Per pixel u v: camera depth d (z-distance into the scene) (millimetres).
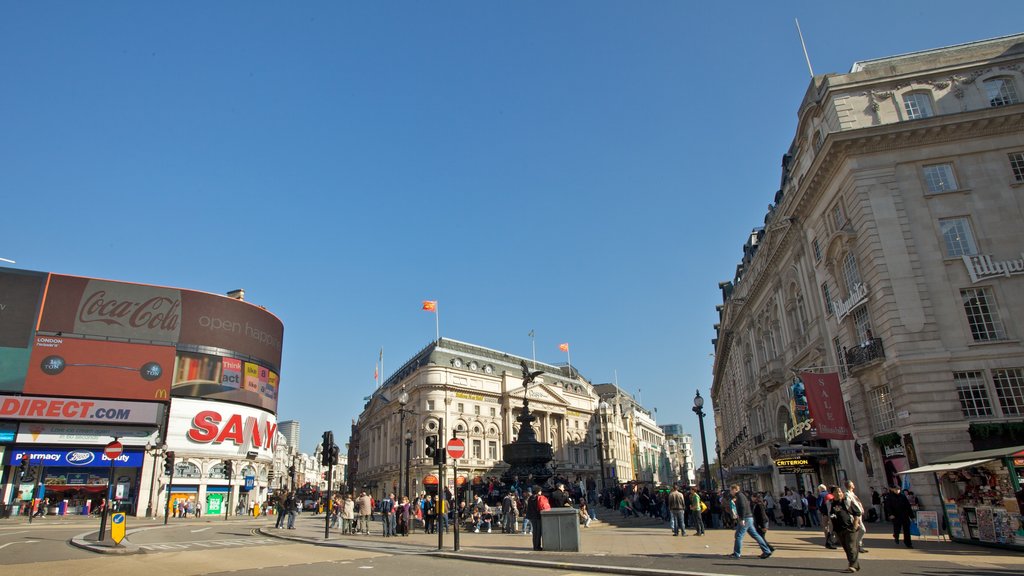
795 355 37000
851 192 27156
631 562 14445
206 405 66688
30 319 60438
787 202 35594
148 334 65188
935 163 26641
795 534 22094
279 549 20562
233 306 71875
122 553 18734
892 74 28094
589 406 110875
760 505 16438
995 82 27312
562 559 15414
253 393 71875
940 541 17969
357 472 115875
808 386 27906
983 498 16359
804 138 32062
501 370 95938
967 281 24922
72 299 62688
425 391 86188
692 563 14047
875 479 26609
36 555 18047
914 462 23406
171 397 65000
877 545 17531
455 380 88250
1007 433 22812
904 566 12867
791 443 33812
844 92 28250
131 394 62719
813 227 32344
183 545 22469
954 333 24359
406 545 21250
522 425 35281
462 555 16891
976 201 25766
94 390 61250
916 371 24078
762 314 45281
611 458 111312
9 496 56125
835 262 29500
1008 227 25312
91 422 60500
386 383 107188
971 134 26453
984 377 23781
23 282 61125
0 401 57375
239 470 68750
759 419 49500
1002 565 12656
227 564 16062
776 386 41688
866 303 26844
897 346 24500
